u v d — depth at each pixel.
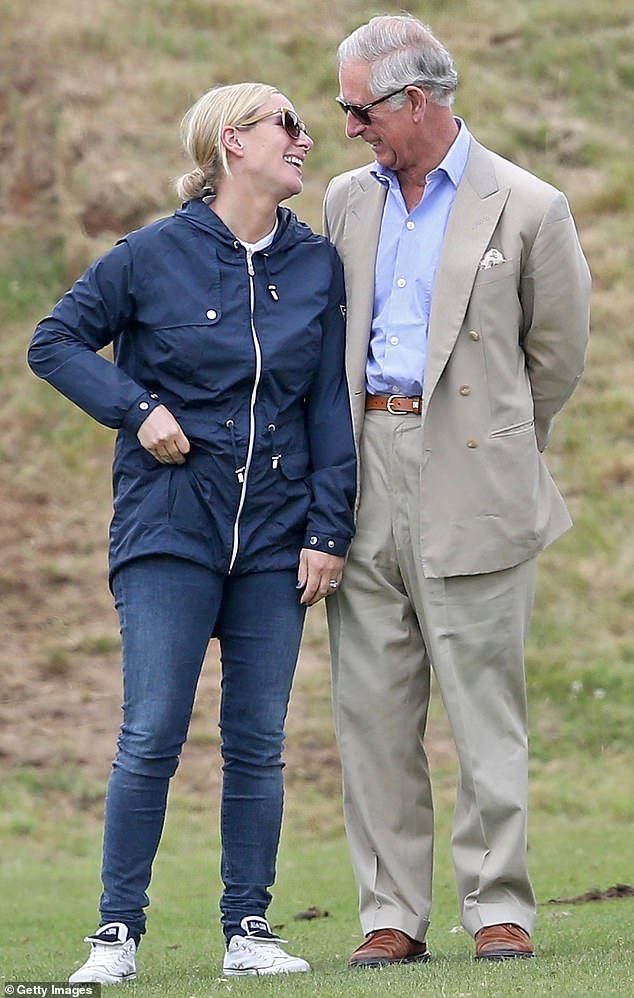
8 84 65.44
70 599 48.84
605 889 26.11
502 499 17.11
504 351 17.23
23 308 58.97
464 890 17.27
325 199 18.56
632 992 13.56
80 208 60.94
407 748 17.73
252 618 16.97
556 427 53.94
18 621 47.75
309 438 17.38
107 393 16.48
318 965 17.75
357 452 17.45
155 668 16.44
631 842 32.50
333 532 17.09
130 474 16.84
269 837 17.20
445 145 17.31
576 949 17.78
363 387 17.50
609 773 38.91
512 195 17.23
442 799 37.56
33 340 16.94
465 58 71.38
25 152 63.00
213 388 16.61
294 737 41.56
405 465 17.27
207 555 16.61
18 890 30.30
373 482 17.47
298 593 17.16
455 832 17.47
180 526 16.53
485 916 16.95
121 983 15.88
